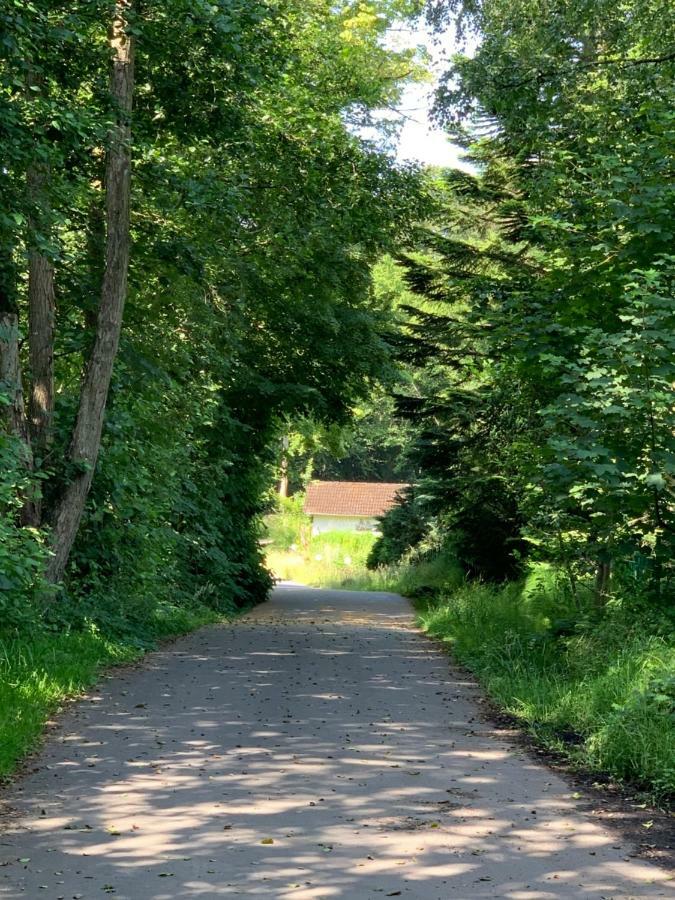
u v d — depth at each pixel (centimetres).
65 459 1511
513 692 1118
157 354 1853
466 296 2295
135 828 632
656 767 758
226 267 2189
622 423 1073
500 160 2181
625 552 1107
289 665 1414
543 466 1113
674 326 1073
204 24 1489
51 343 1546
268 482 3055
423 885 533
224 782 748
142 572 1817
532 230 1511
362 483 7788
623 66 1658
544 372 1229
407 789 736
